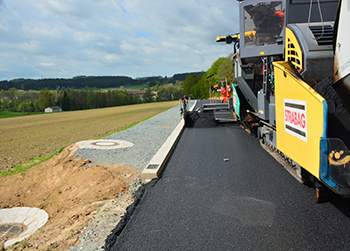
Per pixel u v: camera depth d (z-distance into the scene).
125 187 5.40
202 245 3.17
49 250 3.30
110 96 147.62
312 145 3.38
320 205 4.04
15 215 5.13
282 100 4.52
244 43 7.22
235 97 10.84
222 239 3.28
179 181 5.46
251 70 8.27
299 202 4.18
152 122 16.62
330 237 3.19
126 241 3.36
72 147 9.15
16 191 6.32
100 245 3.30
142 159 7.31
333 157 3.08
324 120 3.05
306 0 6.20
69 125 33.97
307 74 5.11
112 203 4.64
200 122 14.05
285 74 4.29
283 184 4.96
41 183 6.65
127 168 6.59
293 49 5.61
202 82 86.38
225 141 9.22
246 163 6.43
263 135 7.59
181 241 3.29
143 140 10.20
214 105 16.70
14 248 3.66
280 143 4.73
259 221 3.66
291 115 4.11
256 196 4.49
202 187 5.05
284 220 3.65
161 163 6.37
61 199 5.53
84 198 5.23
